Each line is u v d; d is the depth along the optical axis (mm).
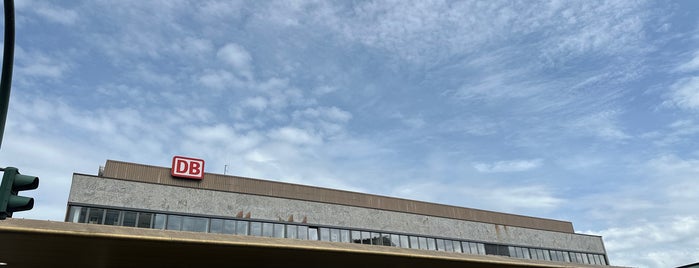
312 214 32719
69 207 25875
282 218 31547
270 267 22312
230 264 21094
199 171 31516
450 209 41094
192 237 18453
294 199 32562
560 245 44406
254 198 31203
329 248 19906
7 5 7504
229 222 29703
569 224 47375
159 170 30578
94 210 26453
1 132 7996
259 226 30516
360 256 20875
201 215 29047
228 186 32188
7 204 7797
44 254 17750
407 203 39188
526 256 41594
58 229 15773
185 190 29344
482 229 40219
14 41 7961
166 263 20250
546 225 45750
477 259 24250
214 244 18047
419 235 36562
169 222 28047
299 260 21172
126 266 20344
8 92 8133
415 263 22938
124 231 17500
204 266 21188
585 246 46219
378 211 35625
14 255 17672
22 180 8109
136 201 27719
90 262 19328
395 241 35250
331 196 35750
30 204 7957
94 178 27219
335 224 33312
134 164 29984
